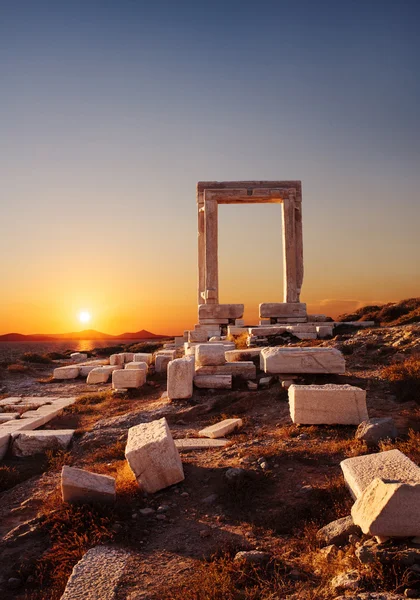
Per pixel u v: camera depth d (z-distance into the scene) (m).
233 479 8.10
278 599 5.07
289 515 6.98
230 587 5.31
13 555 6.66
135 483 8.48
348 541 5.95
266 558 5.81
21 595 5.85
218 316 28.08
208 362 16.11
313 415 10.82
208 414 13.59
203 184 30.14
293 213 28.66
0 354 44.59
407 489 5.43
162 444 8.37
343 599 4.66
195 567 5.91
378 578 4.99
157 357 21.11
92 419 14.98
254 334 22.45
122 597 5.41
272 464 8.84
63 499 7.70
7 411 16.77
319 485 7.80
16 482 10.02
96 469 9.95
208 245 28.81
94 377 22.83
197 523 7.18
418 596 4.60
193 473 8.96
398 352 16.50
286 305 27.45
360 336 19.75
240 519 7.14
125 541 6.74
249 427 11.84
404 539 5.49
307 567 5.66
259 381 15.33
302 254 28.91
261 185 29.62
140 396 17.61
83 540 6.77
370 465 7.21
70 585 5.68
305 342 20.27
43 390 21.72
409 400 12.26
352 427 10.68
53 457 11.37
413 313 25.08
